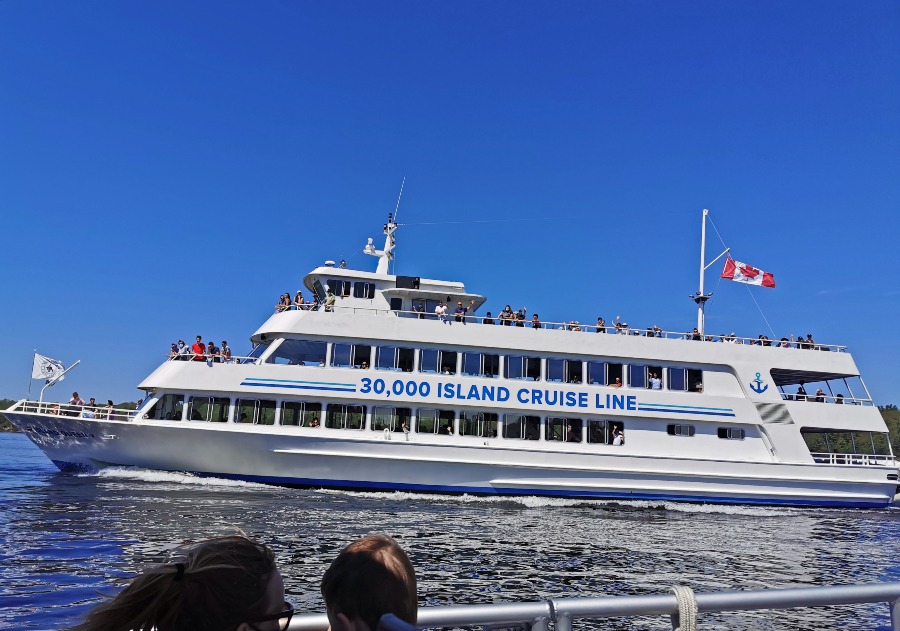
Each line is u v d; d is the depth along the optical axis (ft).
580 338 96.12
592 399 94.27
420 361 92.84
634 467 92.17
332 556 47.47
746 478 94.07
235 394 88.69
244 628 6.93
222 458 87.04
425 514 72.33
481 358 94.02
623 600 9.37
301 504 73.92
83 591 35.78
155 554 45.27
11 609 32.32
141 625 6.70
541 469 90.53
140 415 88.12
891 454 99.25
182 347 92.32
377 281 98.73
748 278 103.30
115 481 85.71
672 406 95.55
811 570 51.49
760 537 68.13
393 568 8.77
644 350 96.84
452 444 89.81
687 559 53.62
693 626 9.35
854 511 95.20
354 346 92.07
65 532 52.06
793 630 34.04
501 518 72.90
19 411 89.04
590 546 57.62
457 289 100.58
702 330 106.63
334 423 89.92
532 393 93.30
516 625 9.12
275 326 92.07
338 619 8.63
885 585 10.32
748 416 96.63
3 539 48.80
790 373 104.53
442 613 9.01
